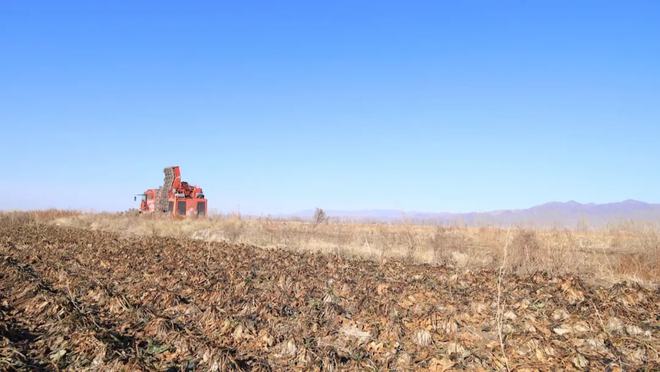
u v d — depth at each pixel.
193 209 34.81
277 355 7.64
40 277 13.04
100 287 11.21
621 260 14.05
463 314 8.95
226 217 31.97
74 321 8.66
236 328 8.45
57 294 10.78
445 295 10.38
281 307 9.86
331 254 16.95
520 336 7.84
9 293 11.21
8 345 7.60
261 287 11.77
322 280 12.20
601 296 9.95
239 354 7.66
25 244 20.52
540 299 9.84
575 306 9.49
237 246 19.22
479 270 13.44
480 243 18.59
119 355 7.26
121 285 12.10
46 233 25.27
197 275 12.65
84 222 33.94
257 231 25.20
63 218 36.91
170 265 14.54
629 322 8.36
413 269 13.55
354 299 10.23
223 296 10.69
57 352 7.60
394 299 10.03
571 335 8.00
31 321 9.21
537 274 12.16
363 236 21.39
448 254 16.19
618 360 6.97
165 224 29.11
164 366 7.12
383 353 7.59
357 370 6.94
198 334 8.52
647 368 6.66
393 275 12.85
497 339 7.92
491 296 10.12
